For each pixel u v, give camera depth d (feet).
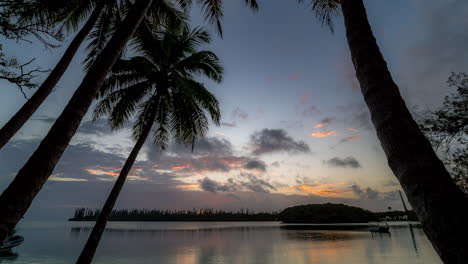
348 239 143.23
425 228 5.02
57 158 8.45
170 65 39.24
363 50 7.71
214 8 23.15
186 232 233.14
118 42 11.11
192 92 35.37
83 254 25.22
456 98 21.09
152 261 66.23
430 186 5.07
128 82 36.37
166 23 30.71
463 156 20.67
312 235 182.80
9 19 14.92
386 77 7.00
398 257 72.79
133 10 12.21
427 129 22.11
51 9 21.22
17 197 7.39
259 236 174.81
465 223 4.50
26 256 73.92
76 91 9.81
